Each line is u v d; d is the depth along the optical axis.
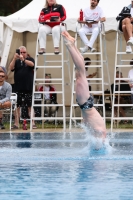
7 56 20.50
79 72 9.01
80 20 17.52
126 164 7.52
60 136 13.95
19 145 10.95
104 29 18.25
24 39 21.86
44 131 16.47
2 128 17.83
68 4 20.94
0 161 8.02
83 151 9.48
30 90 18.52
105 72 22.03
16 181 6.05
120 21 17.14
